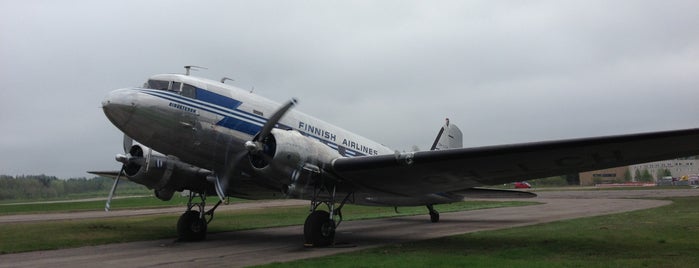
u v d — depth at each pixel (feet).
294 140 31.96
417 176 34.58
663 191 154.20
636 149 28.22
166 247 34.53
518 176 34.76
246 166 36.04
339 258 26.96
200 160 35.73
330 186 35.35
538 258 26.40
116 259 28.68
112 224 54.39
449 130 59.41
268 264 25.05
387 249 31.12
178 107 33.27
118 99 31.63
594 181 346.54
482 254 28.35
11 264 27.17
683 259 25.64
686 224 44.60
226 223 54.39
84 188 326.24
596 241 33.63
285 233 44.52
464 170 33.14
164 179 38.27
